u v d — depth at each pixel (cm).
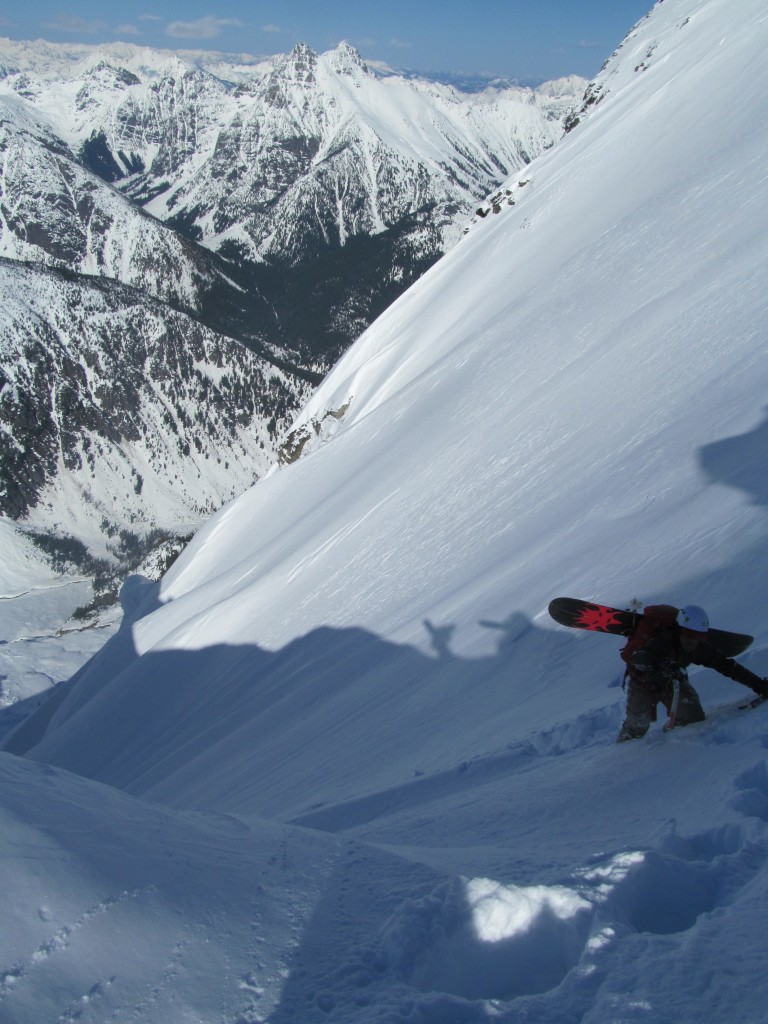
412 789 644
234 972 243
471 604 1241
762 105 3191
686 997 191
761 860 276
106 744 2494
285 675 1762
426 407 3080
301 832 424
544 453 1773
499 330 3159
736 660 521
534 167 6291
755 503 834
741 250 1903
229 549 4028
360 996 226
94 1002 221
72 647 17250
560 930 245
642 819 379
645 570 847
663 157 3825
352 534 2359
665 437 1275
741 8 4975
